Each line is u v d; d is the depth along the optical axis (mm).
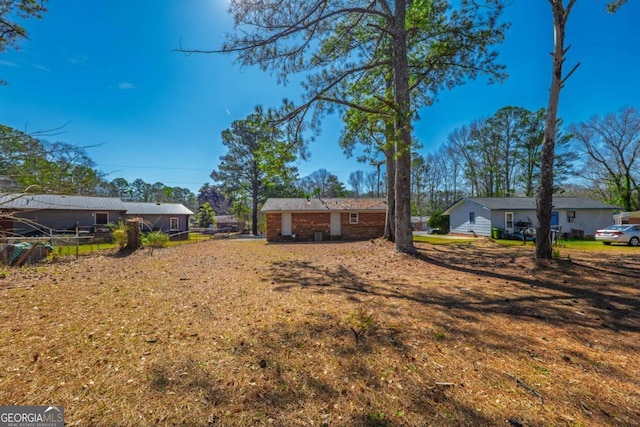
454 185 39406
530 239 16047
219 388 2186
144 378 2322
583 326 3422
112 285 5754
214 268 7859
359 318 3631
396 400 2033
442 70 9578
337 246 14227
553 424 1791
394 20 8523
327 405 1986
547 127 7336
